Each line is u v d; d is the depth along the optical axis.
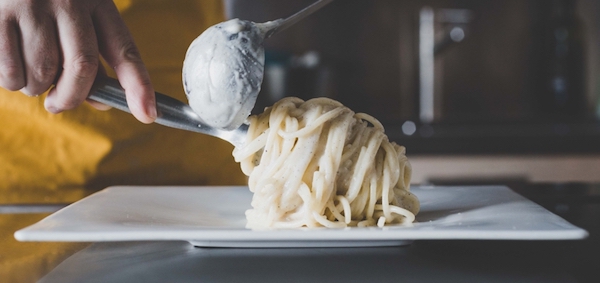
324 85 2.26
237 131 0.79
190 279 0.57
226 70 0.67
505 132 1.93
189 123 0.76
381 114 2.63
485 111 2.64
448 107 2.65
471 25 2.62
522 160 1.87
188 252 0.66
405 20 2.61
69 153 1.26
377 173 0.79
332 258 0.64
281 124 0.78
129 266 0.62
